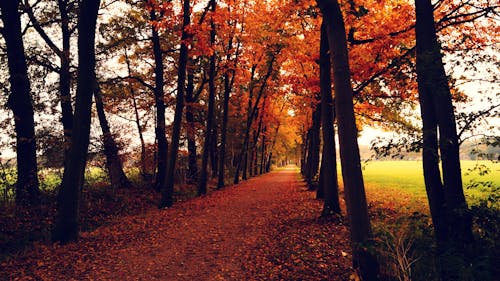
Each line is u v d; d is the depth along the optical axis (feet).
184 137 83.66
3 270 23.16
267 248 27.61
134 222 39.17
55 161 49.52
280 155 282.77
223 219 40.40
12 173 43.52
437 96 20.47
